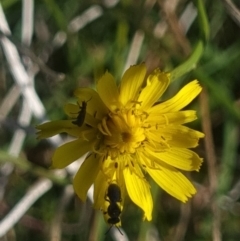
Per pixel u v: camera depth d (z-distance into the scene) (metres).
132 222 0.13
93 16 0.14
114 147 0.09
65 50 0.14
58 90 0.13
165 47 0.13
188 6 0.14
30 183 0.14
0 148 0.14
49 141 0.12
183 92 0.09
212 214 0.13
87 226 0.13
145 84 0.10
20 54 0.13
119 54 0.13
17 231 0.14
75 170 0.12
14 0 0.12
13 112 0.14
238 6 0.13
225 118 0.14
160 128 0.09
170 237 0.14
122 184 0.09
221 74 0.14
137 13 0.13
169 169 0.09
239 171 0.14
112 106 0.09
